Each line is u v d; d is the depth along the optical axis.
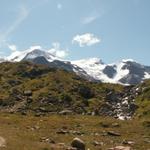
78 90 157.50
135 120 111.44
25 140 56.12
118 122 101.38
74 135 73.81
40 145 52.62
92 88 165.62
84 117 116.44
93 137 72.62
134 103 142.38
